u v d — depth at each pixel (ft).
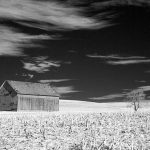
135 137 75.61
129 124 112.68
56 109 325.62
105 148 57.93
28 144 66.03
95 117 153.99
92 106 571.69
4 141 70.64
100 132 87.71
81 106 561.43
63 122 119.34
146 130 91.81
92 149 56.85
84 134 82.99
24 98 297.33
